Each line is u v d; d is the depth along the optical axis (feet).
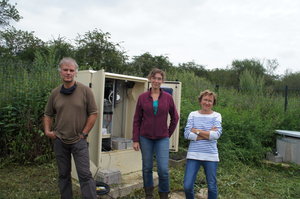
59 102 9.57
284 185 15.71
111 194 11.75
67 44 38.40
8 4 40.83
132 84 15.23
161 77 10.73
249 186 15.25
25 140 15.89
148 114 10.70
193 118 10.59
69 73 9.30
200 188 14.24
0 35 49.11
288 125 25.13
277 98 30.99
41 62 20.43
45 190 12.47
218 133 9.91
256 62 68.44
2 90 16.33
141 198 12.18
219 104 28.81
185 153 19.89
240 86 38.01
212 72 73.20
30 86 17.10
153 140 10.93
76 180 13.07
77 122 9.56
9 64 17.01
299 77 57.77
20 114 16.12
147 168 10.96
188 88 33.58
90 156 12.96
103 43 40.65
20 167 15.34
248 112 25.64
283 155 20.90
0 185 12.71
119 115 15.53
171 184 14.19
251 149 20.49
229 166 18.53
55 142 9.84
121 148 14.06
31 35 50.47
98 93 12.42
